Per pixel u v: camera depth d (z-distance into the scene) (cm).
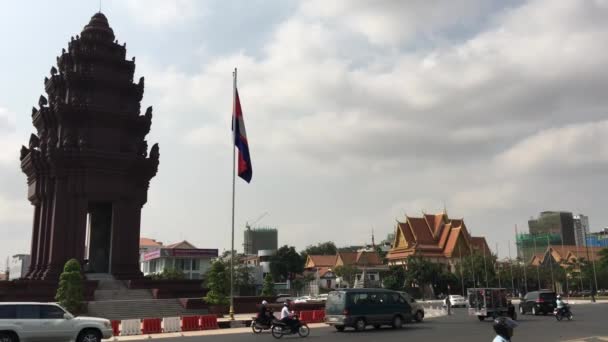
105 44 6259
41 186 5747
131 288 5400
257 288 11394
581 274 12381
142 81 6331
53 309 2384
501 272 11788
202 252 11000
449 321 4159
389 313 3478
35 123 6250
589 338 2700
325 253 19388
